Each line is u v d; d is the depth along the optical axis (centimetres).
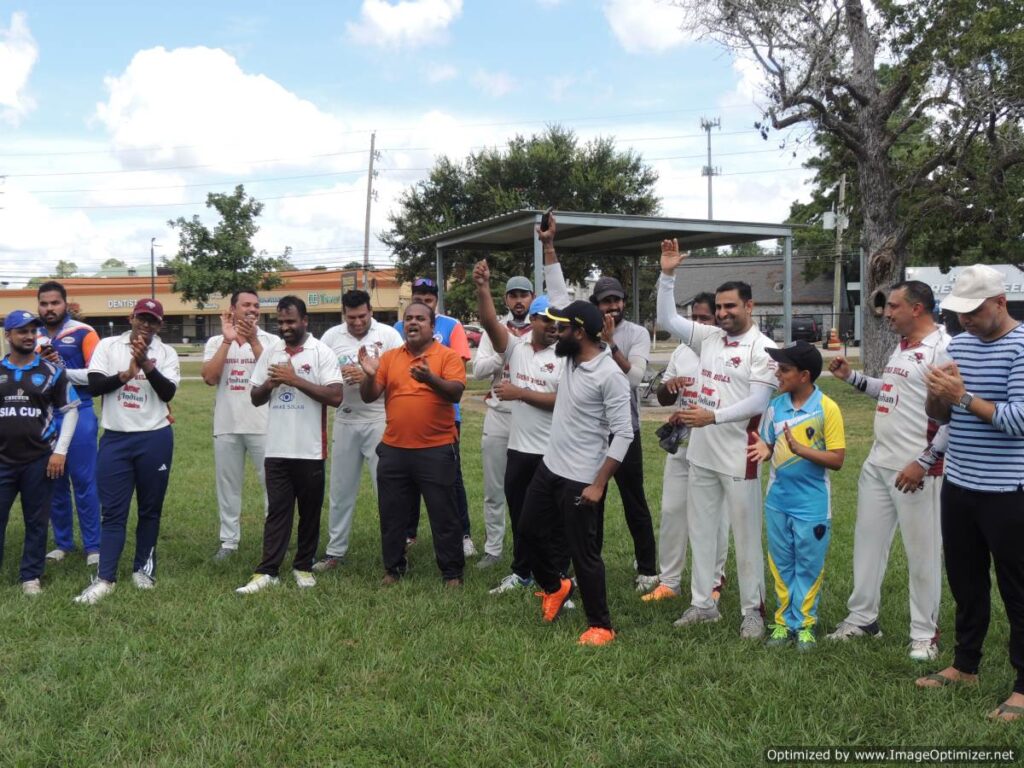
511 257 2848
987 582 388
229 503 637
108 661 420
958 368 365
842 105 1869
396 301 4669
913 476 413
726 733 351
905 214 1891
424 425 548
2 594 535
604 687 393
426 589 545
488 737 346
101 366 538
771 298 4816
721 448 466
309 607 505
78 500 624
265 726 358
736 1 1688
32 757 328
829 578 570
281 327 555
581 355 454
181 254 3016
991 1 1658
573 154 3052
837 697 383
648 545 573
